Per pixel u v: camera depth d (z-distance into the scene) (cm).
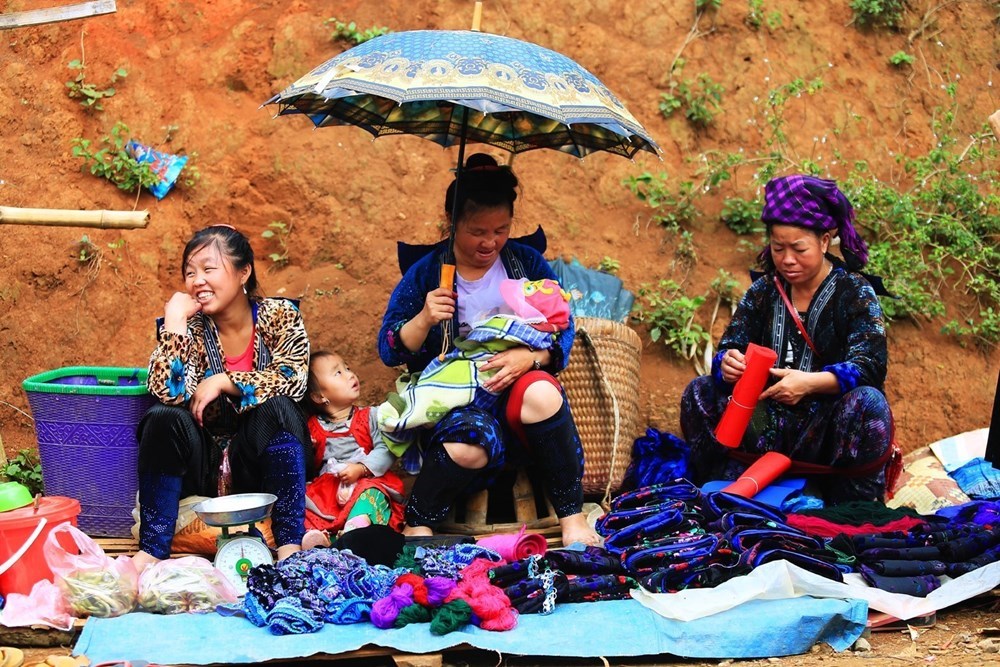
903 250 635
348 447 496
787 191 498
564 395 475
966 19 740
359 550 439
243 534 435
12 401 562
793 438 507
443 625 381
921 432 602
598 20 685
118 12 642
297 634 382
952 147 698
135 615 395
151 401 486
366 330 589
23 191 595
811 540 437
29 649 391
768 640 391
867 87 703
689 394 530
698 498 475
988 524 455
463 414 464
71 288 580
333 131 633
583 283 583
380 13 663
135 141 615
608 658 390
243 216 615
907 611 411
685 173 656
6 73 616
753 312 528
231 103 636
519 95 414
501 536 445
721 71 684
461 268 501
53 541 405
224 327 478
